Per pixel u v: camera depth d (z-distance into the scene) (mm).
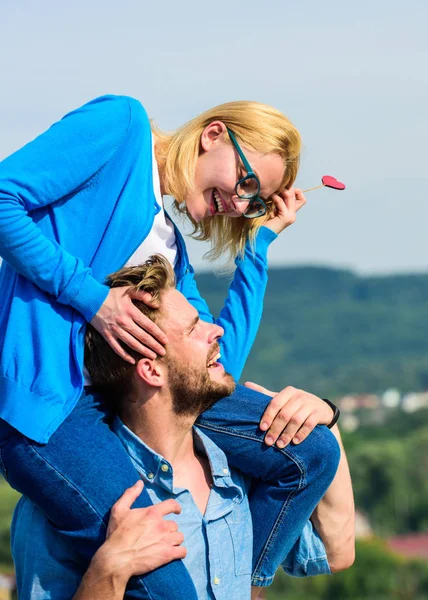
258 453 4613
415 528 86250
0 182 4211
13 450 4230
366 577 50844
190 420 4434
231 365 4973
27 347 4258
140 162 4531
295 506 4645
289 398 4641
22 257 4207
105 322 4285
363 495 89250
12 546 4488
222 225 5203
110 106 4531
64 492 4180
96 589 4055
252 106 4781
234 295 5129
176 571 4152
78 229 4418
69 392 4242
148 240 4656
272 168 4785
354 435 113375
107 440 4285
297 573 4996
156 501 4367
